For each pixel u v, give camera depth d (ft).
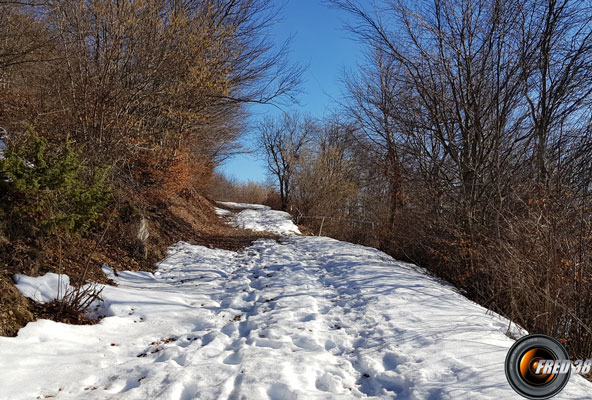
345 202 77.15
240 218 66.39
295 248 37.55
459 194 34.91
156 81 38.06
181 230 36.96
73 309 14.87
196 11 43.98
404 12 35.70
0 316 12.41
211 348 13.80
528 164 30.81
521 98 31.76
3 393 9.55
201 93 40.98
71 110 28.14
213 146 66.28
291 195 92.27
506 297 21.22
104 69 29.35
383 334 14.90
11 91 28.84
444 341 13.52
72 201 18.86
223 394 10.27
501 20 31.99
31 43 27.53
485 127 35.47
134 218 26.03
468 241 27.17
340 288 22.43
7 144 21.22
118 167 30.40
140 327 15.47
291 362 12.26
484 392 9.78
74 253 19.61
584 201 21.02
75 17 29.45
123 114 32.35
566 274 16.72
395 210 45.62
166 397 9.99
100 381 11.11
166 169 39.70
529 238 19.74
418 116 39.11
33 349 11.69
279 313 17.57
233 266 28.68
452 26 34.91
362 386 11.37
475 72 34.17
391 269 27.09
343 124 49.14
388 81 43.06
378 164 48.14
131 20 31.63
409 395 10.39
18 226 17.01
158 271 25.09
